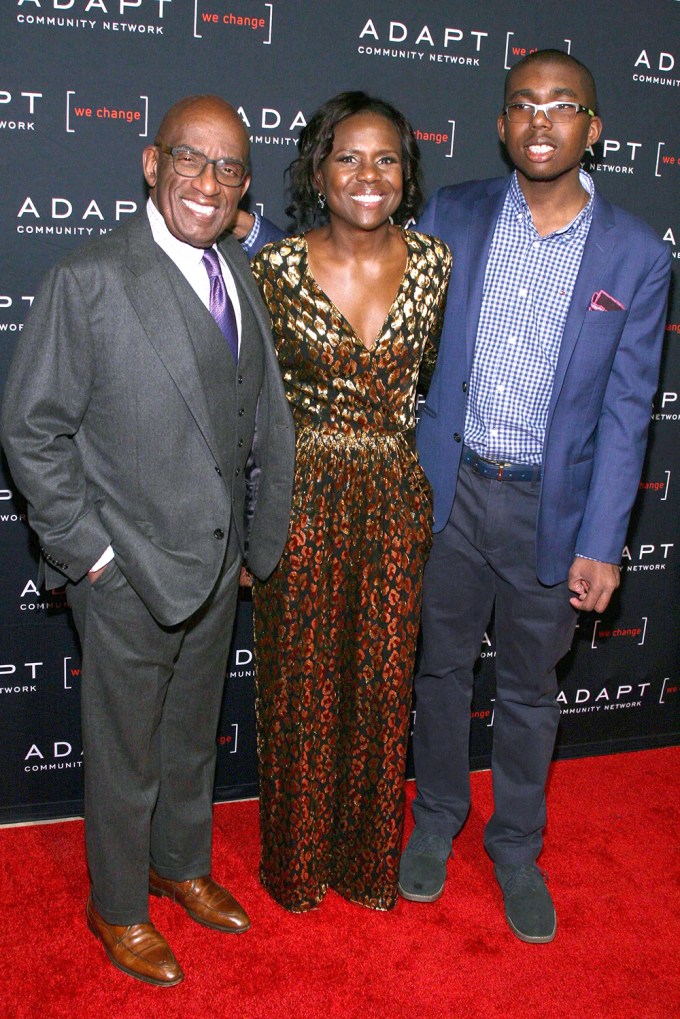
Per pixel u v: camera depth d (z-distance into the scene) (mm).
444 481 2096
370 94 2346
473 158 2451
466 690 2338
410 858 2354
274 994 1964
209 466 1768
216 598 1916
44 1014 1883
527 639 2180
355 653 2041
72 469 1732
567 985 2027
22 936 2094
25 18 2119
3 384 2293
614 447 2023
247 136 1706
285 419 1845
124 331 1669
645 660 2977
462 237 2018
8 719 2504
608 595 2070
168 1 2182
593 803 2721
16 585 2424
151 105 2227
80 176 2227
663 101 2535
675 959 2119
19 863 2355
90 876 2070
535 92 1832
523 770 2281
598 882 2371
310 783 2111
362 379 1861
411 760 2840
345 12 2291
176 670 1977
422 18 2338
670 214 2619
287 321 1849
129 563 1740
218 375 1758
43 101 2168
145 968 1970
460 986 2010
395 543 1953
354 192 1744
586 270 1934
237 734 2682
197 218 1670
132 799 1931
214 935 2131
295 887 2184
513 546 2105
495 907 2277
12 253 2230
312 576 1941
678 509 2863
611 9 2443
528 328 1974
